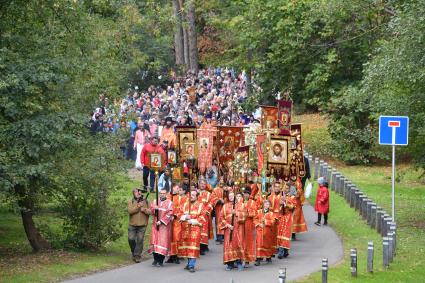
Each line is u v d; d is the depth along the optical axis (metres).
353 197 56.94
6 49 38.84
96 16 55.88
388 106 49.78
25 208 40.12
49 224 48.53
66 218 43.97
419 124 49.16
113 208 44.28
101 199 43.59
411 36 46.88
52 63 40.28
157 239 40.69
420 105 49.00
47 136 38.44
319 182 52.75
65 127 40.59
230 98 91.12
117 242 47.38
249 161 49.72
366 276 38.03
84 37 45.03
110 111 67.06
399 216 54.16
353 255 37.88
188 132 52.53
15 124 38.41
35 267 38.47
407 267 40.16
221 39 117.38
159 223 40.72
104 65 48.31
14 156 37.47
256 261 41.53
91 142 43.34
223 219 40.38
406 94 49.28
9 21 42.53
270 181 47.31
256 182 48.03
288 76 80.00
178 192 41.81
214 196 47.66
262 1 78.06
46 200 43.09
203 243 44.78
